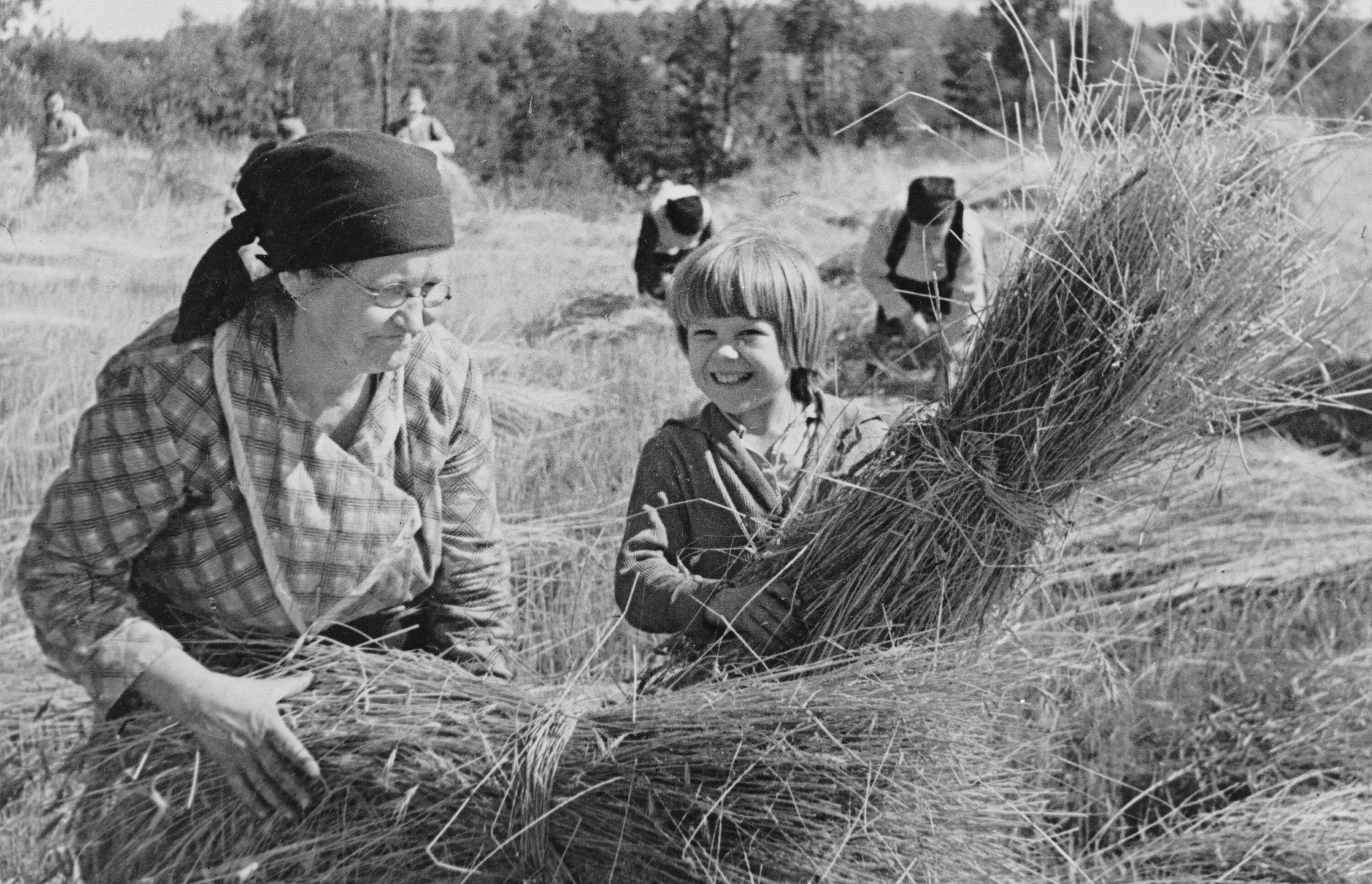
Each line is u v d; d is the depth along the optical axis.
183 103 8.63
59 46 8.72
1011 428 2.53
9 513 4.72
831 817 2.34
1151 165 2.46
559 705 2.35
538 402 5.68
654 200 7.12
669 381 6.31
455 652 2.54
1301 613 4.54
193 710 2.20
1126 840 3.62
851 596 2.55
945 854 2.41
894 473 2.57
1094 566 4.36
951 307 3.83
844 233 9.53
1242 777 3.88
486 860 2.26
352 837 2.27
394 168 2.15
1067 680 3.66
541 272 8.29
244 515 2.30
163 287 7.29
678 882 2.29
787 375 2.72
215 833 2.30
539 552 4.48
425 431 2.38
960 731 2.44
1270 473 5.14
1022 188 2.60
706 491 2.71
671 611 2.61
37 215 8.02
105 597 2.26
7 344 5.94
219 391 2.22
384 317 2.18
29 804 2.63
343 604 2.40
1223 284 2.43
